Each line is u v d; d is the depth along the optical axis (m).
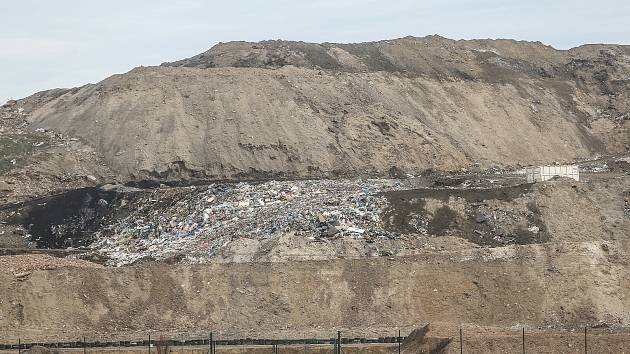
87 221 124.75
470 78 184.88
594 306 95.69
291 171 146.25
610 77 196.62
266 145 148.88
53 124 161.62
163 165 145.38
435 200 110.88
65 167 146.50
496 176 141.00
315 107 158.88
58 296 93.56
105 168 147.50
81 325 91.75
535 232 107.19
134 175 144.50
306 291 95.44
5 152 150.00
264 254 100.12
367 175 146.12
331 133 153.38
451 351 76.50
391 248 102.25
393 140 155.00
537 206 111.19
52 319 92.12
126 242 115.62
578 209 111.62
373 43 191.38
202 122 153.38
